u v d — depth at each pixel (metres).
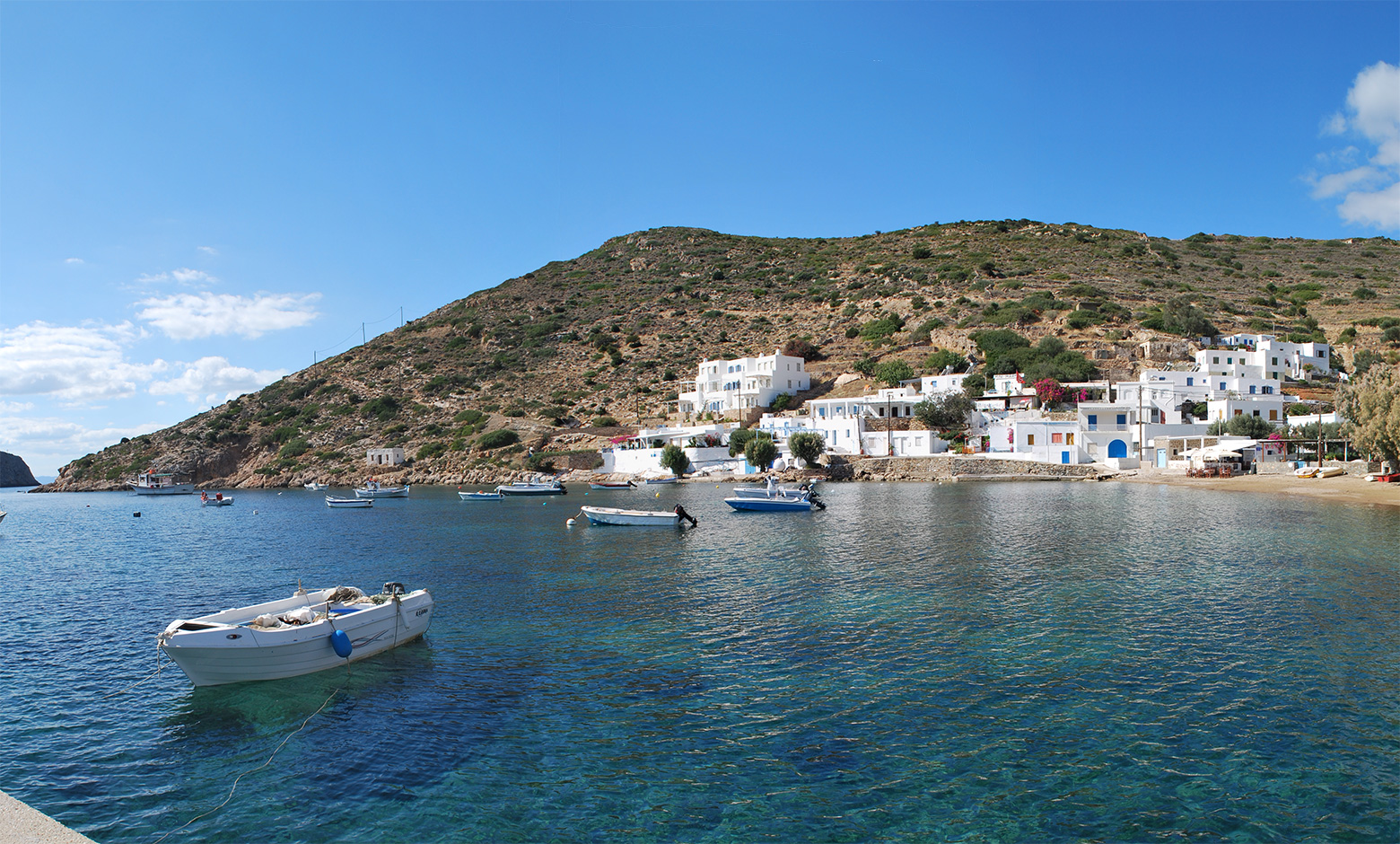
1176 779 15.38
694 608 29.89
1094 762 16.16
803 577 35.16
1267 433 93.88
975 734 17.66
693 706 19.75
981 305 151.88
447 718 19.30
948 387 117.44
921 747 17.08
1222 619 26.14
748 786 15.66
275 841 14.18
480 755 17.31
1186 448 93.56
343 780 16.36
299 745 18.02
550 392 157.25
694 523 57.12
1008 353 125.31
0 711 20.64
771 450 102.44
